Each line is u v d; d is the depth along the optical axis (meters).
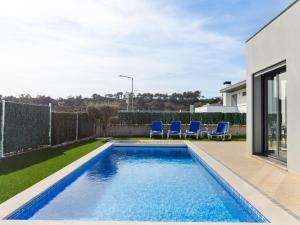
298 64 8.02
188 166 11.34
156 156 13.98
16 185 6.83
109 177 9.27
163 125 23.20
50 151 13.09
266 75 11.36
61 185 7.47
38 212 5.92
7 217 4.77
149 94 48.94
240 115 23.75
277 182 7.20
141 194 7.29
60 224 4.38
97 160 12.05
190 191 7.57
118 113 23.17
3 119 11.19
